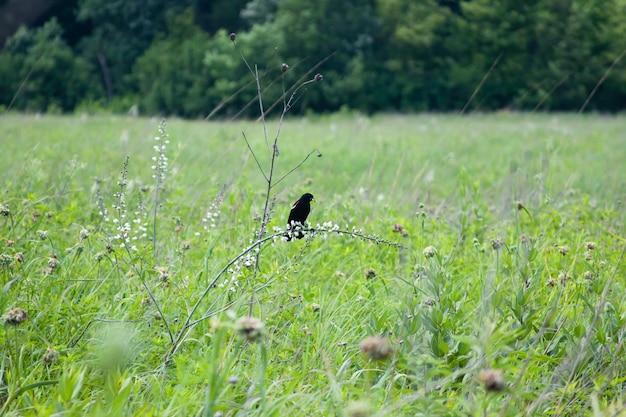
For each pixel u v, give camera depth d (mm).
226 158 17891
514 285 6758
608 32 74875
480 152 28453
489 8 76688
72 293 7188
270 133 33188
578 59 75188
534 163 18609
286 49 72188
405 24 80750
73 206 9625
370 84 78375
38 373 5711
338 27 77000
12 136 23422
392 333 6312
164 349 6184
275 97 67375
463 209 11086
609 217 10984
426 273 6680
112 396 4914
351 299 7414
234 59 71312
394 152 26938
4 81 71375
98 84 78375
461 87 78500
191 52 75438
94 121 36625
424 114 64938
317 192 13062
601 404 5391
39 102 71188
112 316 6613
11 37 78812
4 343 5824
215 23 90562
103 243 8094
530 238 8336
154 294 7070
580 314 6777
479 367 5246
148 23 85750
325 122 52250
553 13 76500
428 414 4793
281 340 6531
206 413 4438
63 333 6336
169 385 5523
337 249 9430
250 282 6703
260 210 10891
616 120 53938
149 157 19000
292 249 9180
